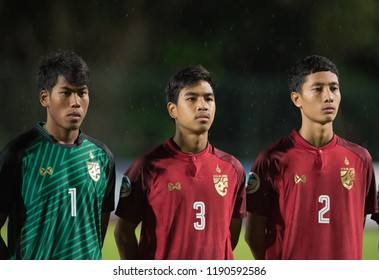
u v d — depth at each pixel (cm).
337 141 2019
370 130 6712
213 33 8962
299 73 1998
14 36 8769
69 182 1830
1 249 1845
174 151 1945
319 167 1989
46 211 1811
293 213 1981
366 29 8762
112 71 6556
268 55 8919
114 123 6475
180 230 1917
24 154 1825
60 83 1812
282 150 2017
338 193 1986
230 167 1970
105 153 1908
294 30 8906
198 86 1902
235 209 2003
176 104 1928
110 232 4103
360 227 2005
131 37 8912
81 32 8838
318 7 8812
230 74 8619
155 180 1934
